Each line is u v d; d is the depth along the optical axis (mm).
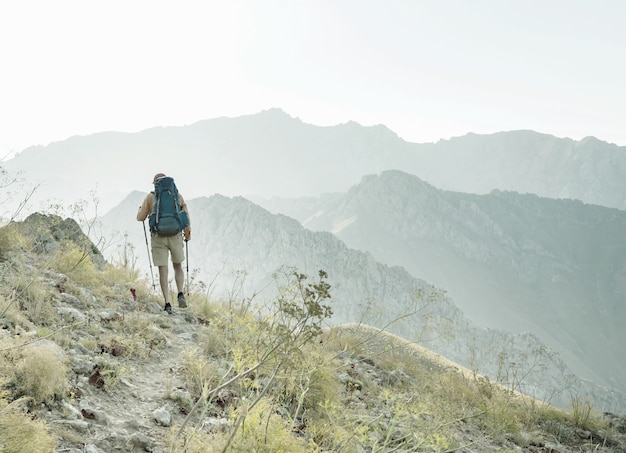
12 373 4035
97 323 6602
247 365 4570
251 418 3770
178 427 4371
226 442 3607
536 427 8875
